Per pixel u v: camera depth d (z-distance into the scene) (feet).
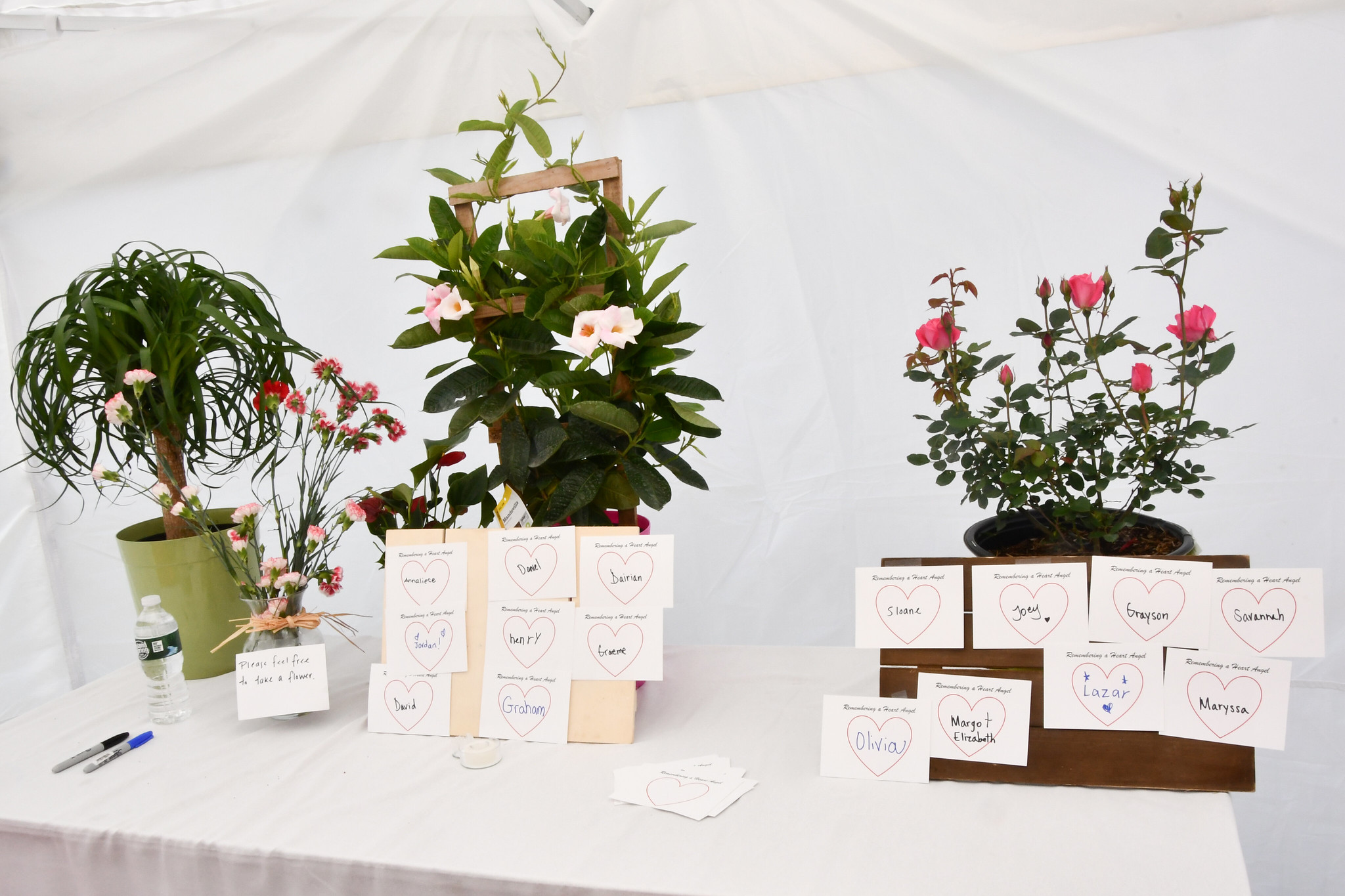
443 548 3.97
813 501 6.33
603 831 3.04
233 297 4.96
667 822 3.08
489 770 3.52
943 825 2.97
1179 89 5.18
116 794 3.51
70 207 6.93
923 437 6.07
